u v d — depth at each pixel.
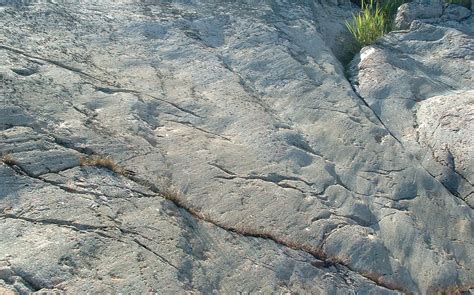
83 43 5.56
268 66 5.79
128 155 4.39
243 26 6.30
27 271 3.36
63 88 4.86
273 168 4.64
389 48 6.38
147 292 3.46
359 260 4.12
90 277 3.45
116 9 6.21
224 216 4.16
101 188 4.07
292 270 3.94
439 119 5.19
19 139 4.22
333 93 5.55
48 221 3.72
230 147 4.75
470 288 4.16
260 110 5.21
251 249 4.00
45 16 5.81
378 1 7.57
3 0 5.91
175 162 4.46
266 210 4.27
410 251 4.27
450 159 4.92
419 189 4.71
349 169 4.83
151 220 3.93
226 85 5.44
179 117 4.95
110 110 4.80
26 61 5.07
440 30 6.57
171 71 5.49
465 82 5.86
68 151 4.26
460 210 4.61
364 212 4.48
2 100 4.49
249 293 3.73
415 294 4.05
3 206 3.75
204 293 3.61
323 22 7.01
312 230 4.21
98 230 3.75
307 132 5.12
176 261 3.71
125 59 5.48
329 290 3.90
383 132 5.18
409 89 5.66
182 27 6.11
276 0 6.96
